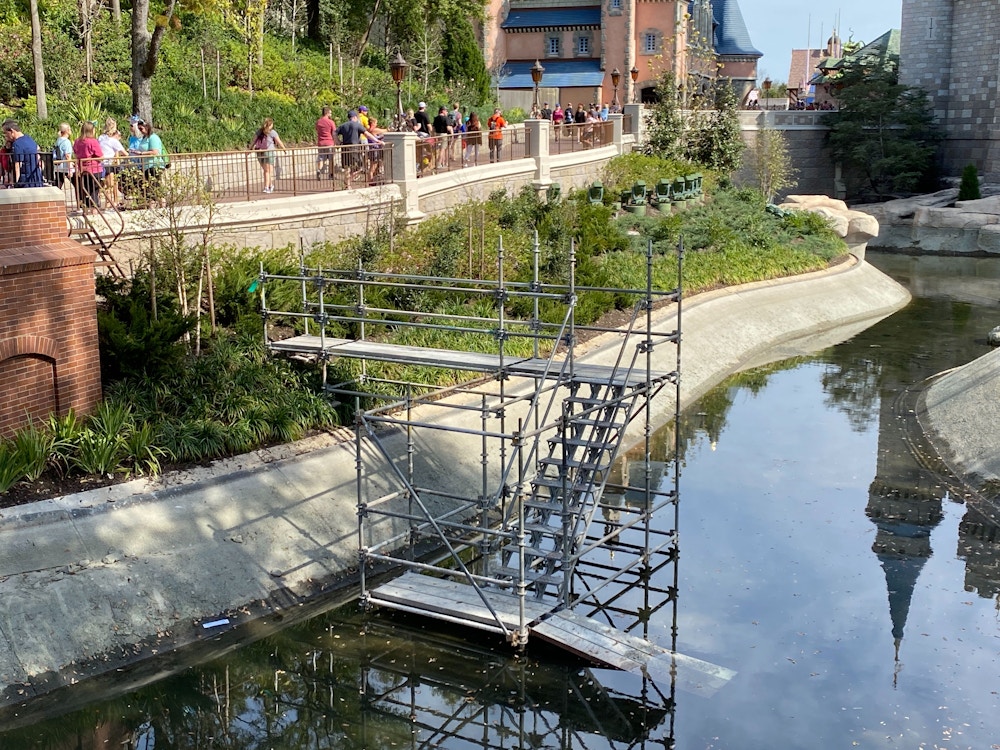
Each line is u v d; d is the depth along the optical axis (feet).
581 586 53.88
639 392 52.70
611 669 46.32
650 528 60.23
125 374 58.65
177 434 54.70
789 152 208.74
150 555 48.21
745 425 81.00
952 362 100.68
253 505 53.06
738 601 52.08
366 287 72.74
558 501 52.95
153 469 52.26
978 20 203.82
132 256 66.44
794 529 60.95
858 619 50.11
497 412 51.67
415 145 88.12
